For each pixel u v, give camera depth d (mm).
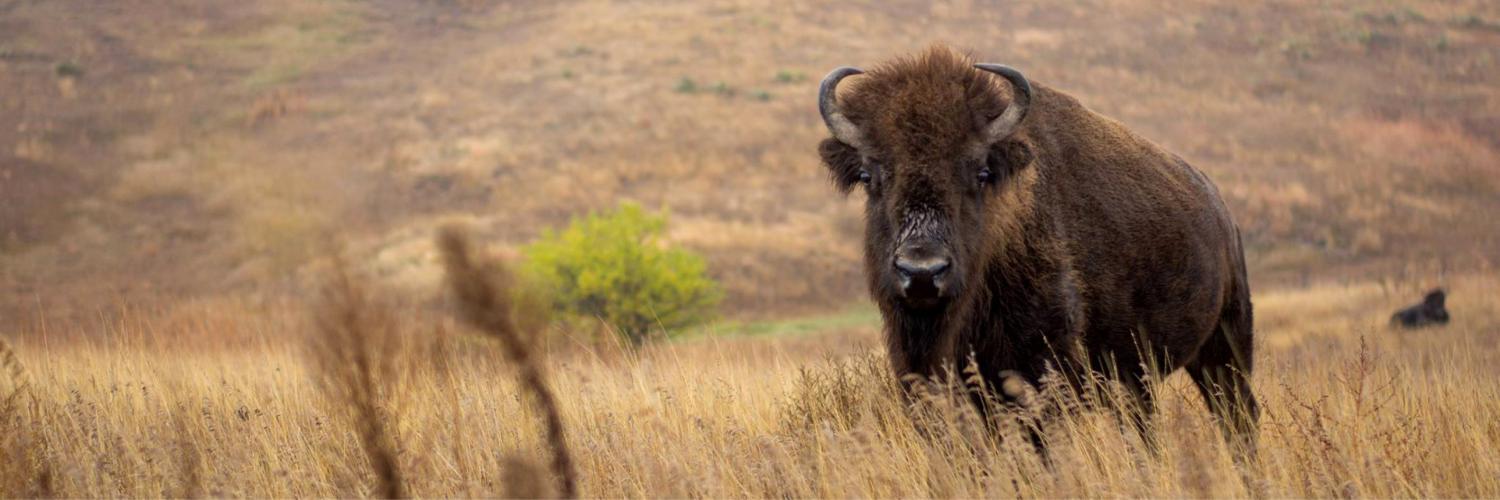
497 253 13281
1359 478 18672
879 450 20047
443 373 22516
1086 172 25062
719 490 19297
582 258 127750
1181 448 19531
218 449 22797
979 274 22047
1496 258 188750
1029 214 23016
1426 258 192500
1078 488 18594
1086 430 21297
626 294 128375
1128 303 25125
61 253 173375
